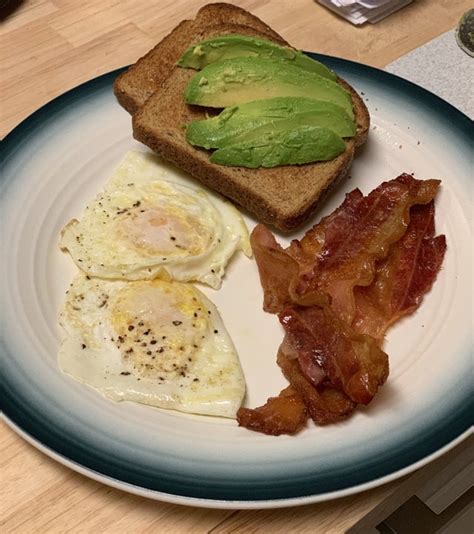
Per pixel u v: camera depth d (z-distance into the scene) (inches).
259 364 14.0
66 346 13.6
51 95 19.1
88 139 17.3
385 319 14.3
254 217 16.5
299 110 15.6
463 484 18.0
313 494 11.5
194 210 15.7
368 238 15.0
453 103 19.0
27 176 16.5
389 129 17.7
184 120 16.6
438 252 15.4
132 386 13.1
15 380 12.9
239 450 12.2
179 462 11.9
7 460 12.6
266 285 14.6
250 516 12.1
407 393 13.1
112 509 12.1
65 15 21.1
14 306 14.2
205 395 13.0
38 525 11.9
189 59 16.9
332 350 13.1
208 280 15.0
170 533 11.9
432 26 21.0
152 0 21.6
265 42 16.2
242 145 15.6
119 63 19.9
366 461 12.0
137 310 14.0
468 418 12.5
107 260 14.9
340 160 16.1
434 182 16.0
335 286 14.4
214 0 21.6
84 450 11.9
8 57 20.0
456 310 14.4
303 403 12.9
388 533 17.7
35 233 15.6
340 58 18.9
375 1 21.0
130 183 16.4
